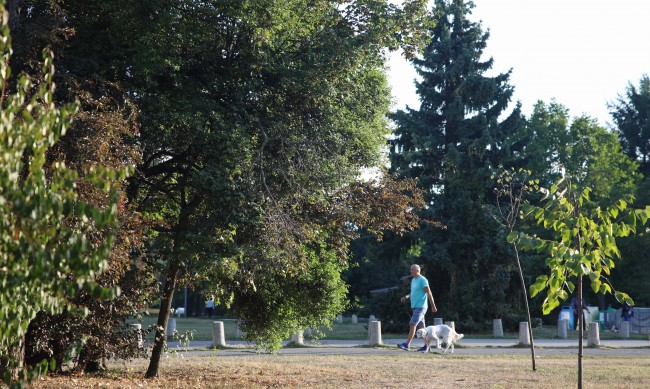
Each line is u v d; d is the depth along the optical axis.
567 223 9.49
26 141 5.34
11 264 5.15
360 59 15.13
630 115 77.69
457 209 41.03
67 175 5.32
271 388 13.59
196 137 14.62
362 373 16.25
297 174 15.01
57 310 5.84
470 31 45.00
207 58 15.08
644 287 53.78
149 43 13.88
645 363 19.42
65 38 13.31
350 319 68.06
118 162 11.96
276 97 15.42
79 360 15.27
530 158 43.50
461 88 43.50
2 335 5.61
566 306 44.88
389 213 16.39
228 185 14.10
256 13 14.25
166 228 15.45
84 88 13.79
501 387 13.08
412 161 42.84
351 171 15.88
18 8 12.82
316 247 18.47
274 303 18.62
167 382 14.72
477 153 41.91
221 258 14.21
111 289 5.32
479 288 40.81
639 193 58.97
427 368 17.45
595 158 61.12
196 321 51.94
